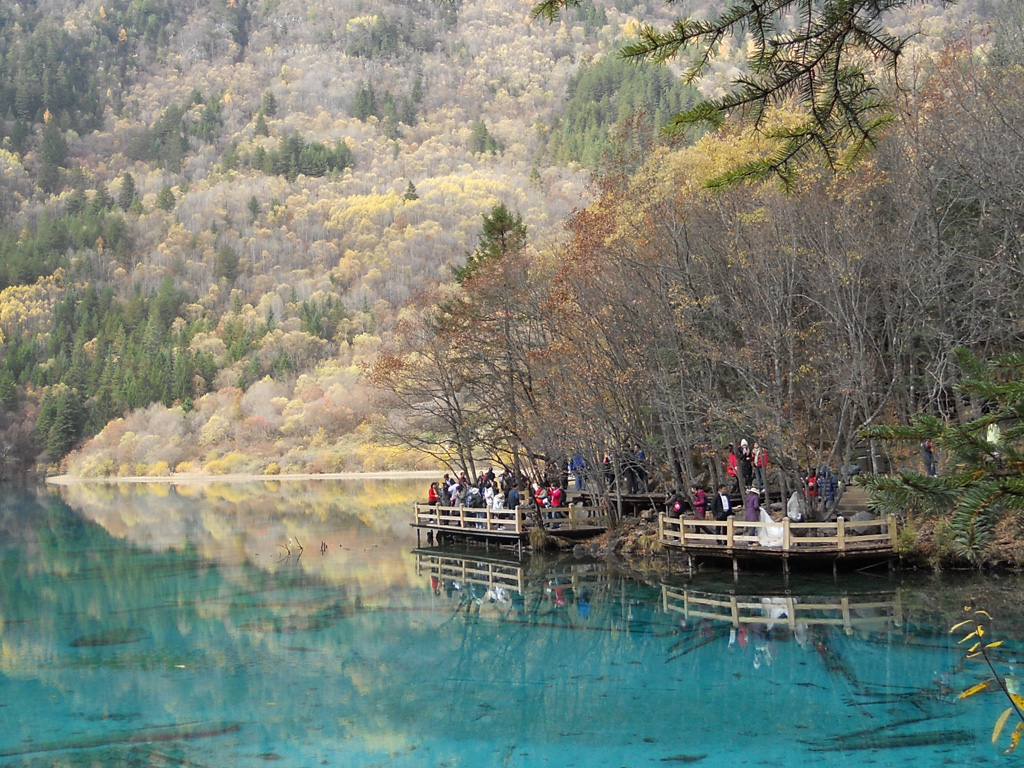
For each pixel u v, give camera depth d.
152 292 176.62
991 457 3.41
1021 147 22.77
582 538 32.22
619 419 30.28
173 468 107.19
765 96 3.85
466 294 38.59
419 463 96.38
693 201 26.77
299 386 115.69
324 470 98.06
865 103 3.98
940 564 22.75
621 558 29.17
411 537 38.72
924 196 25.08
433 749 13.32
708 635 19.02
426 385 38.09
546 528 32.31
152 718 15.05
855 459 28.69
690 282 26.38
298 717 14.98
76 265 193.75
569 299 30.02
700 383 28.69
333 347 135.75
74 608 24.58
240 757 13.18
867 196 26.16
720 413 25.47
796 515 24.56
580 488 37.28
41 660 19.03
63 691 16.70
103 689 16.81
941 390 24.39
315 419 105.88
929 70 27.58
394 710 15.23
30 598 26.34
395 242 177.50
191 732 14.31
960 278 25.33
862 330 25.53
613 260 28.73
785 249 24.50
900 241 24.47
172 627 21.94
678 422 27.70
